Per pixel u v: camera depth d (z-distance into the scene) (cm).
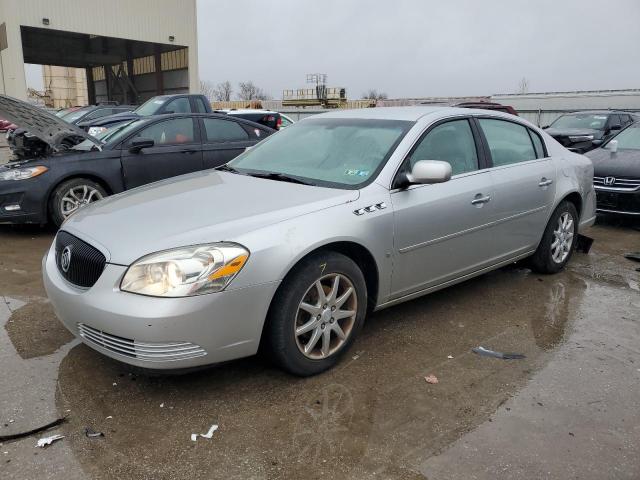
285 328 298
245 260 279
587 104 2961
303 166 388
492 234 423
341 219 318
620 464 248
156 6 3091
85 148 669
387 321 400
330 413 283
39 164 615
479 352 354
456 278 408
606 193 710
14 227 674
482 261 424
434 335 379
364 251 334
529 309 429
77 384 305
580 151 912
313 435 265
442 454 253
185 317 266
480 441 262
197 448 254
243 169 409
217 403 291
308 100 4194
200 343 273
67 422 271
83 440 258
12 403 285
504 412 287
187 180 392
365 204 333
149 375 300
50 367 323
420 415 283
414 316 410
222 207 318
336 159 380
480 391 307
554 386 314
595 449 258
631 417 284
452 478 237
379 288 349
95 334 285
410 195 358
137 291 267
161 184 389
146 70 3766
